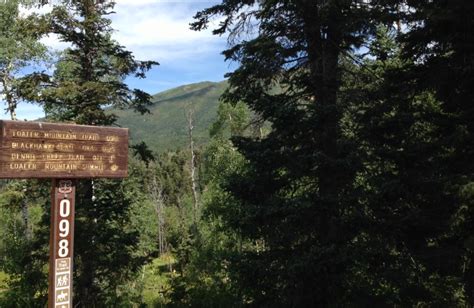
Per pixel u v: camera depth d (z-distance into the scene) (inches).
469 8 301.6
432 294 357.7
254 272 361.4
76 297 464.1
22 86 484.4
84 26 490.3
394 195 335.3
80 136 208.5
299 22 387.2
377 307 336.5
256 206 358.6
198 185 1647.4
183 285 594.2
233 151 922.7
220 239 797.2
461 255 320.5
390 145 362.3
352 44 399.5
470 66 315.3
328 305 344.8
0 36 819.4
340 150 352.2
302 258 327.3
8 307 485.1
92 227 464.4
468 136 312.0
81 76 514.6
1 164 187.2
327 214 351.3
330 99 378.6
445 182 316.2
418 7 343.9
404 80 362.3
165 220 1795.0
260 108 380.2
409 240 345.7
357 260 343.3
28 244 490.9
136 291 697.6
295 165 359.9
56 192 205.5
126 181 540.4
